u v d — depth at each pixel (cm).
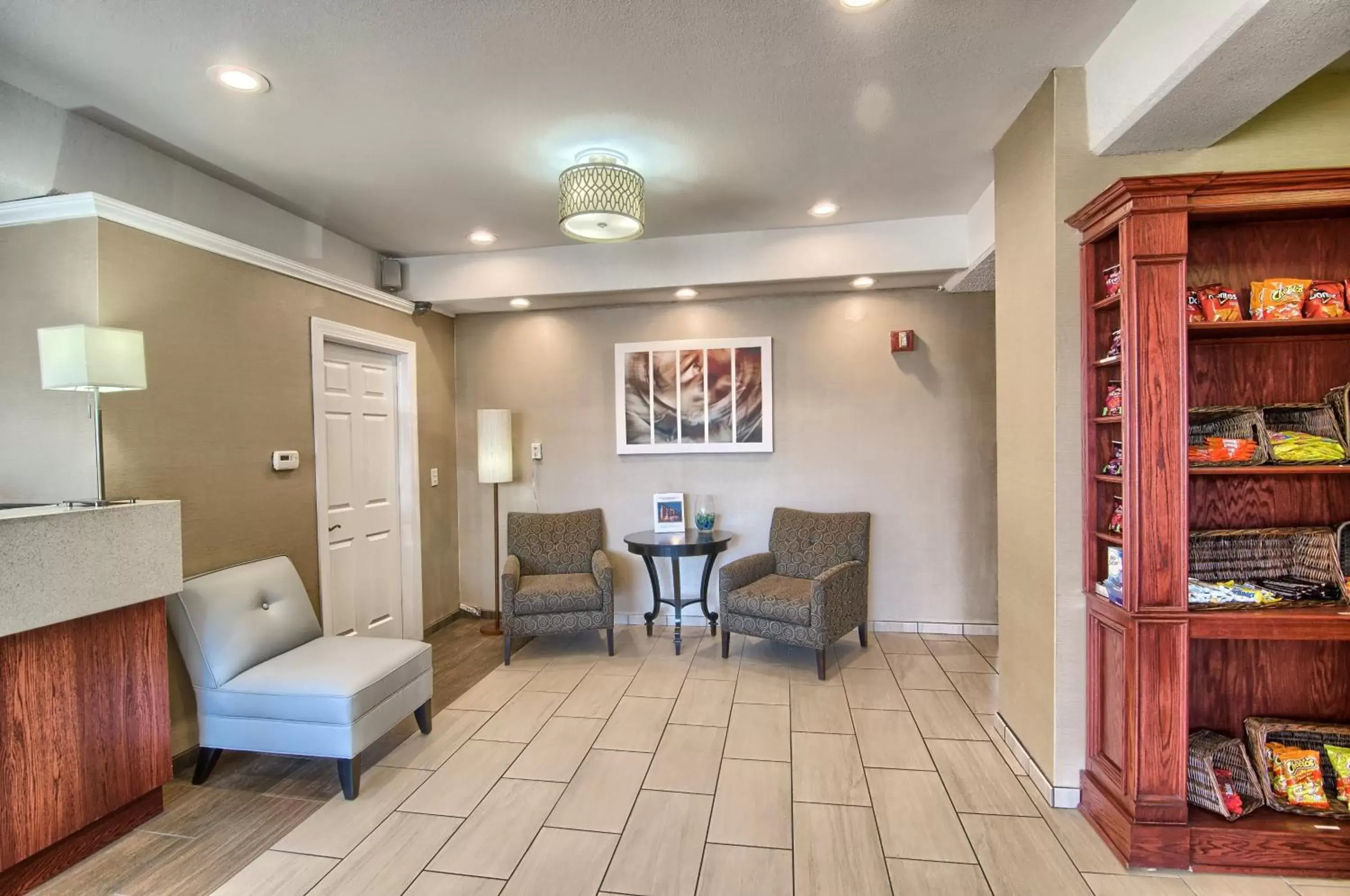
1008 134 261
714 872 193
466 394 476
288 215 337
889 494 423
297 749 237
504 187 309
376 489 396
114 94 222
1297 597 199
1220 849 189
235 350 288
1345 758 201
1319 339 213
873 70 216
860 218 367
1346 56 198
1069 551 221
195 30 188
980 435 414
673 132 259
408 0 175
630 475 454
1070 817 218
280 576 288
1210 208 192
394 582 408
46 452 236
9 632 179
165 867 199
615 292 408
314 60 204
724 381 439
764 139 266
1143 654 191
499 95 228
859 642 402
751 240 387
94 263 231
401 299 415
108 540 206
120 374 212
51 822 195
